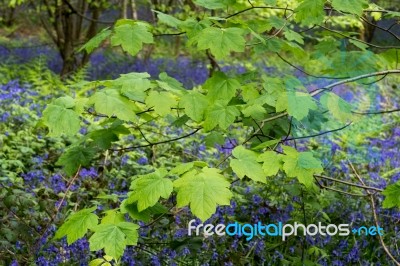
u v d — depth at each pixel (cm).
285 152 229
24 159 540
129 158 541
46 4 1100
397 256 412
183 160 576
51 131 226
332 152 580
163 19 257
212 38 241
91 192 468
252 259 399
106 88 247
